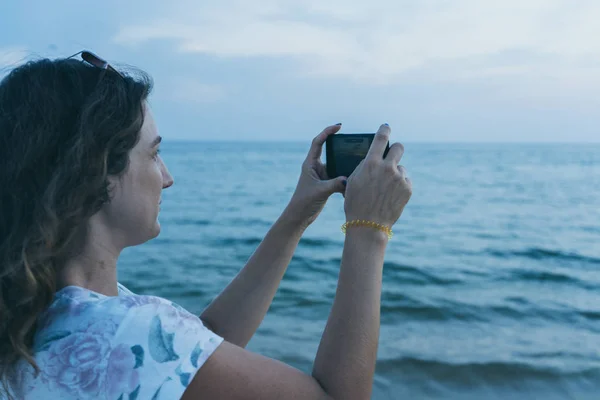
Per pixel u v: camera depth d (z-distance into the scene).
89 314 0.95
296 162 70.19
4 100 1.01
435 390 4.91
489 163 70.62
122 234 1.11
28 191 0.96
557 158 87.25
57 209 0.95
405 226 19.75
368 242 1.12
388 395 4.77
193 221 20.53
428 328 6.92
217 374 0.94
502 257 13.43
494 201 28.14
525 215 22.81
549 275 11.05
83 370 0.92
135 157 1.08
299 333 6.48
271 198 29.61
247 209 24.78
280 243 1.49
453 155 101.06
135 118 1.03
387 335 6.53
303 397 0.98
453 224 20.27
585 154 107.75
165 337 0.94
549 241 16.27
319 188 1.42
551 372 5.37
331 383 1.01
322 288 9.04
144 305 0.96
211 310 1.50
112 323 0.94
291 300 8.12
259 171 52.78
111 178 1.05
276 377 0.97
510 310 8.00
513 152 125.19
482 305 8.22
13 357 0.93
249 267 1.51
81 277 1.06
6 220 0.96
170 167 58.38
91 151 0.97
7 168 0.96
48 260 0.96
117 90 1.02
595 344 6.38
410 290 9.23
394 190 1.14
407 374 5.24
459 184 38.62
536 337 6.66
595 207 25.72
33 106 0.98
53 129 0.98
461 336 6.60
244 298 1.48
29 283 0.92
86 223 1.04
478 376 5.24
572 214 23.16
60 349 0.93
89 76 1.04
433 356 5.73
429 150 143.88
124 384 0.91
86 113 0.98
